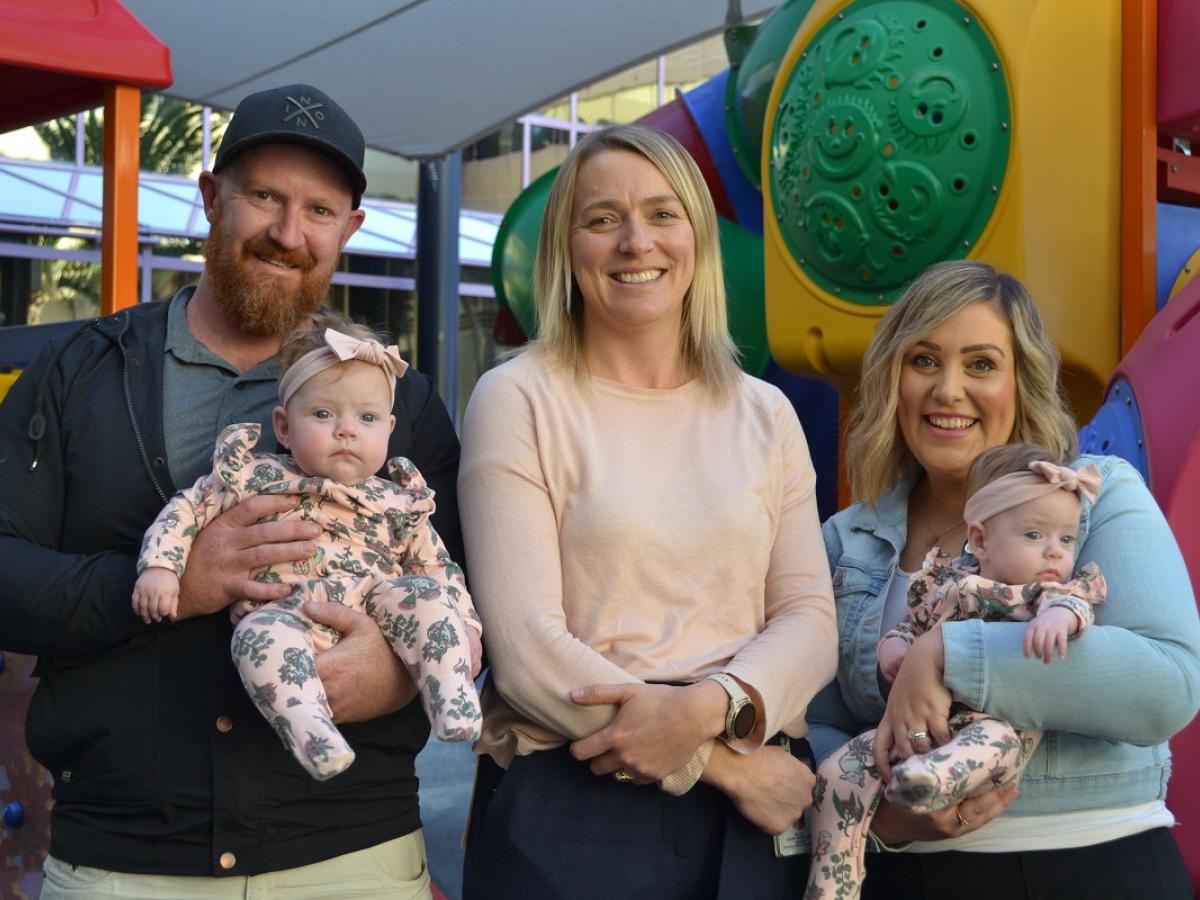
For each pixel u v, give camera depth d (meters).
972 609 2.22
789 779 2.20
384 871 2.24
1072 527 2.19
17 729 3.34
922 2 3.70
